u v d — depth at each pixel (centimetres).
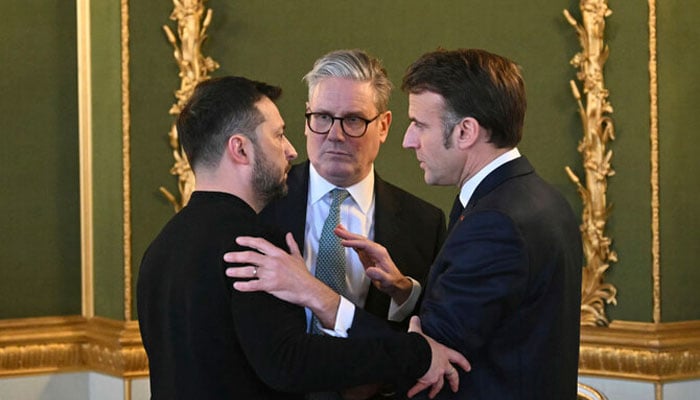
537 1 538
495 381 297
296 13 543
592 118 520
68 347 542
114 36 520
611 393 520
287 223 370
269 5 542
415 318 304
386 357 286
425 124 312
